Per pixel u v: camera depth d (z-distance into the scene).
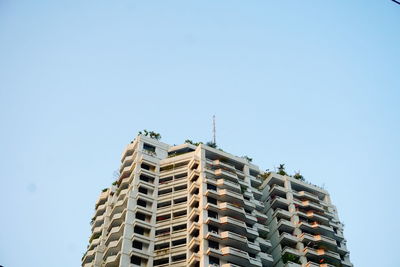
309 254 76.38
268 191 88.88
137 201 76.88
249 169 88.38
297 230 81.00
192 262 65.06
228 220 70.62
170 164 84.62
